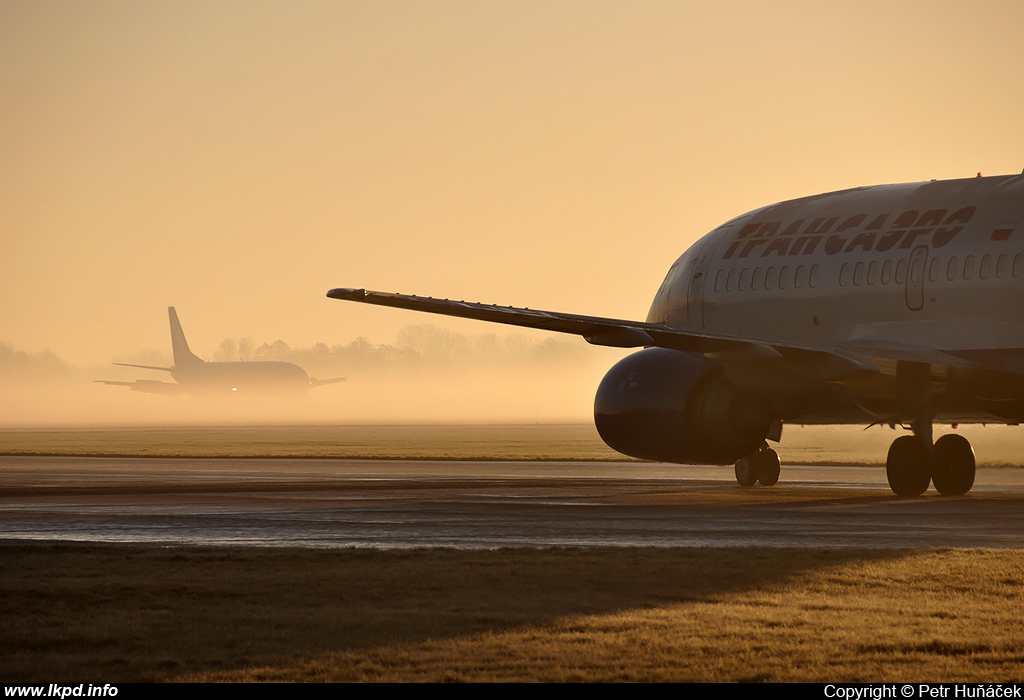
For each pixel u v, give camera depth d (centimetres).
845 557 4369
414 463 13600
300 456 15488
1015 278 6831
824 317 7744
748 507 6862
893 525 5691
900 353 6962
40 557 4575
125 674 2758
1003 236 6919
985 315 6931
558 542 5097
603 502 7344
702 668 2750
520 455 15612
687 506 6962
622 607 3472
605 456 15312
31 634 3164
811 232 7975
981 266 6962
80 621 3344
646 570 4134
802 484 9288
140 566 4334
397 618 3328
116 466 12888
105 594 3769
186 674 2750
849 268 7600
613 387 7700
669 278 9119
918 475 7481
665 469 11962
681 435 7406
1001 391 6950
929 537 5156
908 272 7269
